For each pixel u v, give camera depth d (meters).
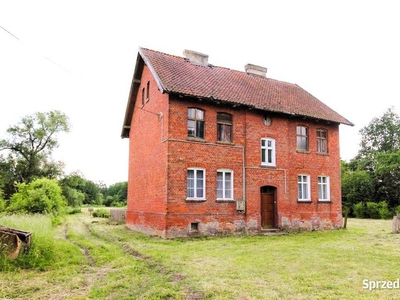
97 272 9.59
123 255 12.04
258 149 19.11
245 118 18.94
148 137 19.59
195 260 10.64
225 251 12.34
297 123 21.05
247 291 7.30
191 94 16.55
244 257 11.12
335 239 16.20
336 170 22.45
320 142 22.19
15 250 9.91
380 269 9.41
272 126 19.84
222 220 17.39
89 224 26.77
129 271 9.52
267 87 22.92
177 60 20.80
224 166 17.88
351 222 30.80
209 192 17.22
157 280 8.40
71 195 47.31
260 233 18.12
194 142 17.19
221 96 17.88
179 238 15.86
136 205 21.11
